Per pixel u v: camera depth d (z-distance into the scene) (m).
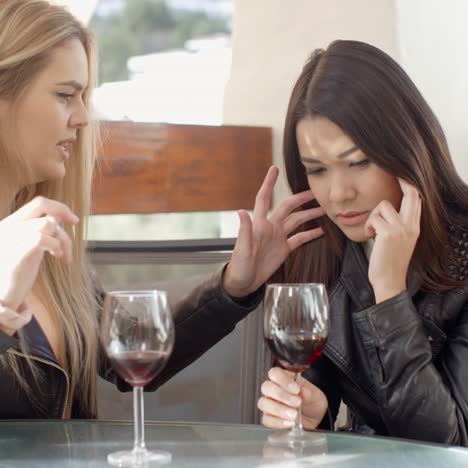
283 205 2.48
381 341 2.13
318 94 2.27
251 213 3.59
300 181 2.50
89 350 2.37
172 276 2.66
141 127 3.40
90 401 2.39
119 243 2.75
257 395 2.46
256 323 2.48
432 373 2.12
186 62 4.16
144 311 1.56
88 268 2.58
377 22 3.24
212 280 2.44
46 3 2.28
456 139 3.27
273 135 3.56
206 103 4.09
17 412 2.18
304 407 2.15
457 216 2.38
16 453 1.64
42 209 1.75
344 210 2.33
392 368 2.12
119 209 3.37
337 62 2.29
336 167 2.30
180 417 2.52
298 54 3.44
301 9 3.40
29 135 2.25
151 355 1.56
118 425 1.86
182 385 2.52
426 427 2.11
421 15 3.23
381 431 2.43
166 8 10.26
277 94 3.51
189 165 3.48
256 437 1.74
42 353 2.19
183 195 3.47
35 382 2.19
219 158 3.52
